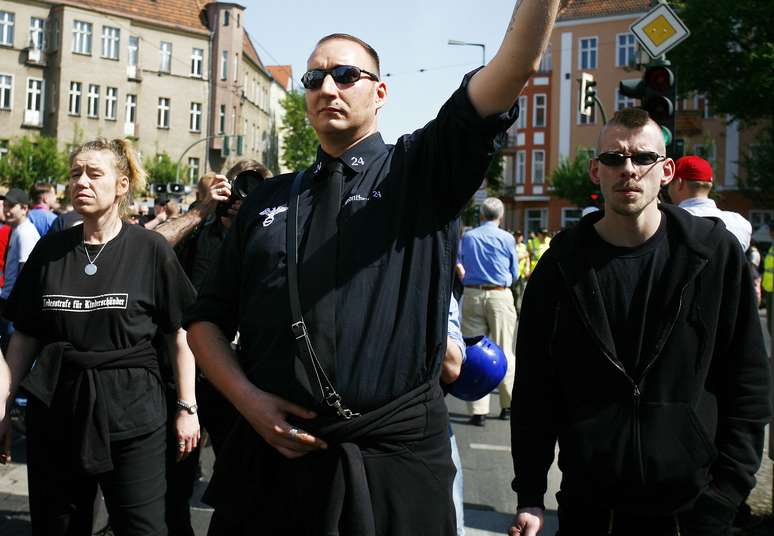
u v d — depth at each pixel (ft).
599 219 8.83
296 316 7.04
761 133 117.19
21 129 156.04
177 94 178.09
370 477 6.88
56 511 10.43
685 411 8.11
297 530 6.97
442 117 7.08
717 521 8.02
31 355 10.89
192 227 13.30
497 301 25.07
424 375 7.12
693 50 105.29
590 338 8.34
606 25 167.94
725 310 8.27
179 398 11.23
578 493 8.34
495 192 117.50
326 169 7.50
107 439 10.15
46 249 10.81
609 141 8.48
